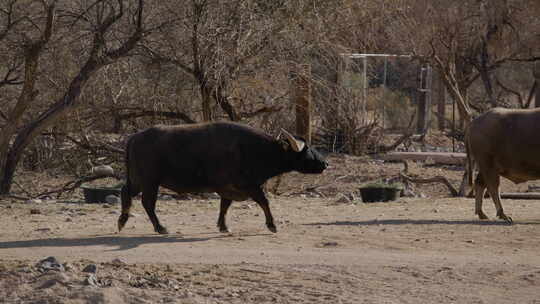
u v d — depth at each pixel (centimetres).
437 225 4531
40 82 7212
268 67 6975
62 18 6838
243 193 4175
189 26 6769
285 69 7000
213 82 6775
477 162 4841
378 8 8475
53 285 2800
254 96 7338
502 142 4719
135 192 4244
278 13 6906
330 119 10050
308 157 4247
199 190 4178
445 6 10594
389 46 10788
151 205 4153
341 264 3400
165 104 7400
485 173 4803
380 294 2938
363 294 2933
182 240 3975
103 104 7331
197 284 2978
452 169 9338
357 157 9962
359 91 10288
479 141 4794
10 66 7356
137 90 7381
